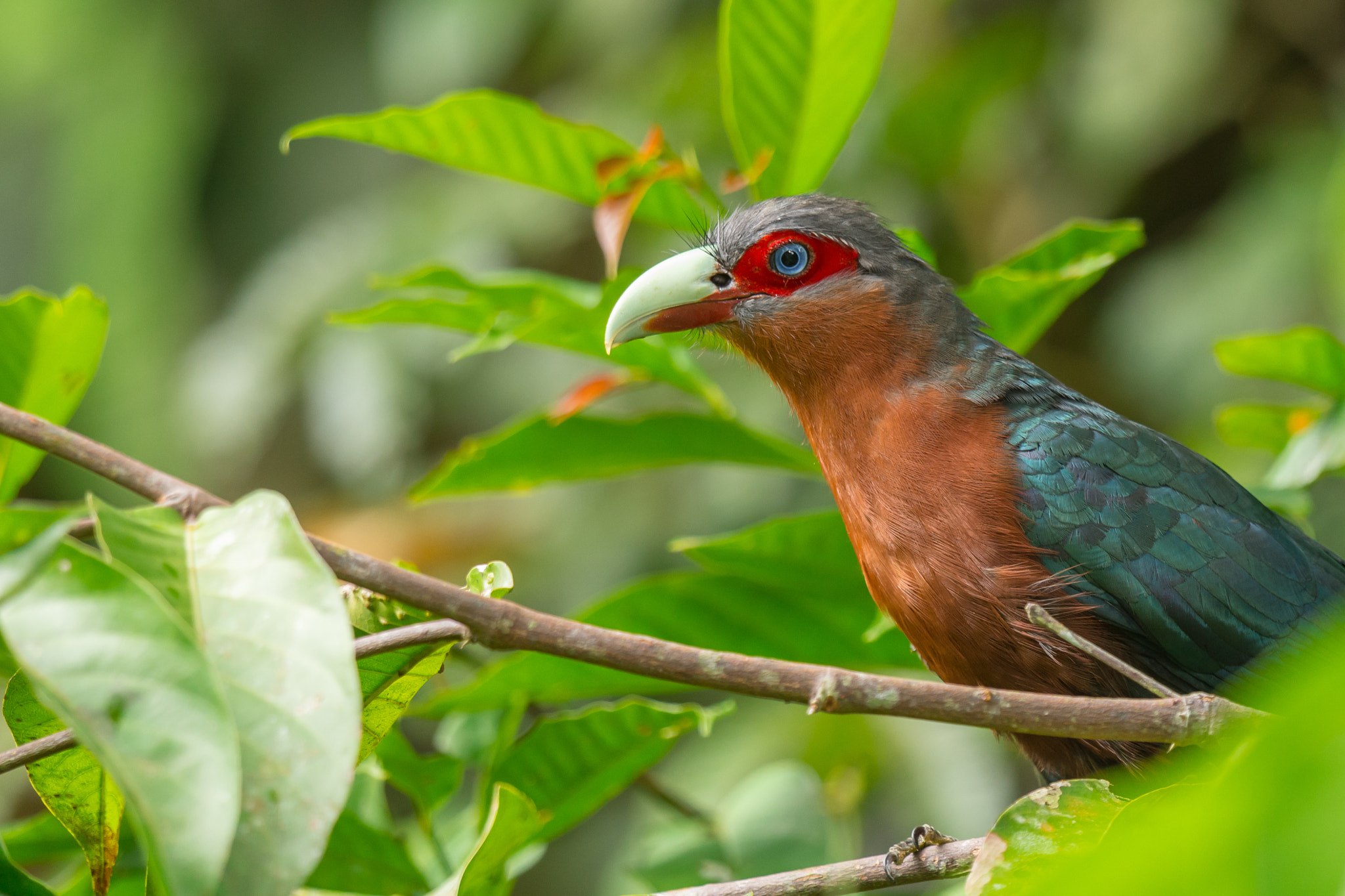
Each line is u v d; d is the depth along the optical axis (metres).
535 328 8.85
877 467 8.49
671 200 9.25
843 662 9.22
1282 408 9.84
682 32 17.39
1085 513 8.09
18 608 4.36
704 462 9.59
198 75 19.47
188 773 3.99
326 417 16.64
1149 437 8.55
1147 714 5.45
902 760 13.31
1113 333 15.56
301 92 19.83
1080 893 3.01
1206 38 15.00
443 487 9.59
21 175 20.56
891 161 16.88
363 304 17.05
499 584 5.73
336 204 19.78
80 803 5.80
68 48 19.61
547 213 16.72
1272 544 8.31
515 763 8.12
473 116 8.34
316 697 4.37
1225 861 2.99
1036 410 8.52
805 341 8.81
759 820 9.15
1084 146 15.66
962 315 8.92
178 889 3.77
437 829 8.93
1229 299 14.16
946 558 8.12
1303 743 3.00
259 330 17.22
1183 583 8.05
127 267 18.72
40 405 8.09
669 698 15.09
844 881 6.73
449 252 16.70
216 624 4.56
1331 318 13.35
